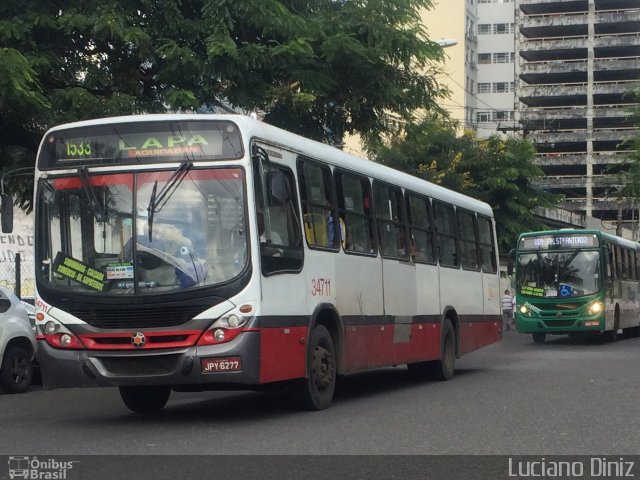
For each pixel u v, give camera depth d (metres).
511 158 44.25
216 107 18.41
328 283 12.35
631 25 98.00
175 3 17.19
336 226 12.84
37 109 15.60
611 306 30.31
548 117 96.81
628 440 9.33
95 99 16.34
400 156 43.72
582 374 17.50
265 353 10.52
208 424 10.78
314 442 9.23
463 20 91.00
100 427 10.68
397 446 8.97
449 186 43.34
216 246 10.45
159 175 10.65
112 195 10.70
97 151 10.84
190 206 10.56
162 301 10.35
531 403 12.61
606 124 97.50
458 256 18.34
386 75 19.80
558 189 98.19
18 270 20.97
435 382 16.77
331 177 12.86
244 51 17.50
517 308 29.94
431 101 20.59
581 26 97.69
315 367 11.91
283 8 17.78
